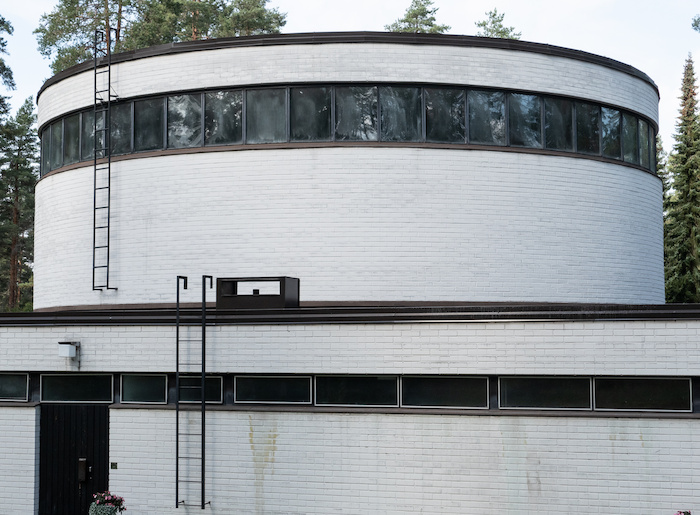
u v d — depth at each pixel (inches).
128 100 919.7
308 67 859.4
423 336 646.5
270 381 684.7
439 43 864.3
